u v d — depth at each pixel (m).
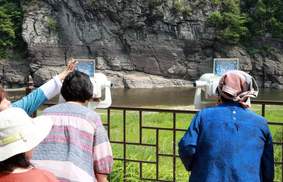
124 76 43.50
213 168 4.01
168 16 44.50
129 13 44.31
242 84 4.18
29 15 44.16
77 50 44.75
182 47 45.03
